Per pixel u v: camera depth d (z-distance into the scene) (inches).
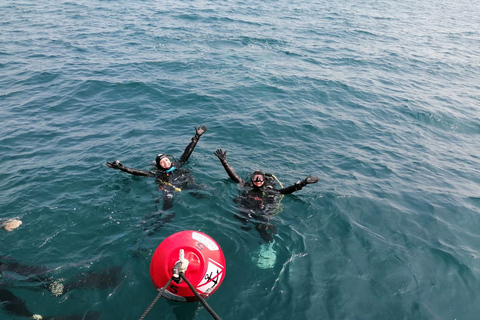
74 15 920.9
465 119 462.9
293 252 219.5
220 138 372.2
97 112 420.8
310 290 192.9
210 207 260.7
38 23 824.3
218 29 846.5
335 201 274.1
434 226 253.6
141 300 183.5
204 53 661.3
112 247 218.1
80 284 191.2
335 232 240.1
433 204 280.8
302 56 684.7
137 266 204.1
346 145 375.2
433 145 392.5
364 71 628.7
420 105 494.0
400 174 325.7
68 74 531.8
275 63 631.2
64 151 334.6
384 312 182.7
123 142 354.9
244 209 260.2
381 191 294.8
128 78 520.4
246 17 1003.9
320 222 249.4
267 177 288.2
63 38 714.8
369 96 514.3
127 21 882.8
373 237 237.1
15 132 368.2
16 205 254.1
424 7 1378.0
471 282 204.2
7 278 193.0
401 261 217.2
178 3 1160.8
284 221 248.8
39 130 374.3
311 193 284.2
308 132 395.9
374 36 892.0
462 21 1163.3
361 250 224.5
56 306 178.5
